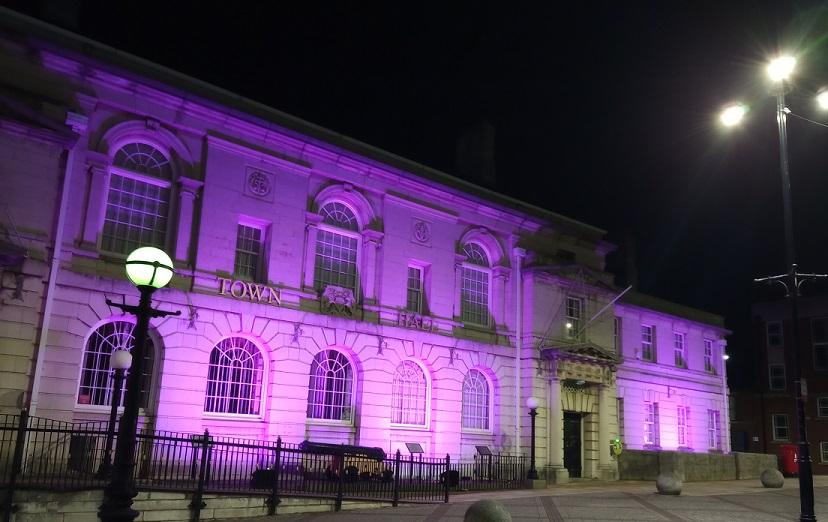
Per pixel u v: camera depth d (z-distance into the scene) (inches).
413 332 1058.1
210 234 875.4
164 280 366.0
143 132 846.5
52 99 778.2
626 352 1469.0
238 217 904.9
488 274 1210.0
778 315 2143.2
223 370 874.1
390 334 1027.3
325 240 1005.8
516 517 610.5
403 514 643.5
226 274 882.1
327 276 997.2
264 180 935.0
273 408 887.1
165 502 576.4
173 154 870.4
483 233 1192.2
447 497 766.5
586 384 1257.4
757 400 2112.5
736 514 659.4
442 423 1070.4
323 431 941.2
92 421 689.0
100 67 805.9
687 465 1251.8
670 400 1553.9
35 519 517.0
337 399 975.0
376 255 1043.9
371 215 1045.2
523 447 1143.6
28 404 710.5
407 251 1080.2
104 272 793.6
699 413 1631.4
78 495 538.6
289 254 941.2
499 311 1190.3
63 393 736.3
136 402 342.3
